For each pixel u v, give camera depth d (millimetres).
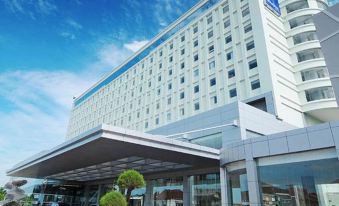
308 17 31172
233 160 16172
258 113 22406
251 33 29547
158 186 24516
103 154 17516
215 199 19156
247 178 14703
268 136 14359
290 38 31500
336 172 11422
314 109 27078
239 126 20062
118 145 15023
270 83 25578
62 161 20688
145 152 16469
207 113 23578
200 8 38406
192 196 21031
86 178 33844
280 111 24672
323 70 28141
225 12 34188
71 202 37000
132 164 21297
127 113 47219
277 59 28156
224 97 29766
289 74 28969
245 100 27266
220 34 33406
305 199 12133
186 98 34750
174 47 40938
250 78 27812
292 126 25641
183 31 40219
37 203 35469
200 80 33656
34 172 28672
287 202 12703
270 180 13758
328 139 11875
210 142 21922
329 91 27078
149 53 46906
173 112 36125
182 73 37188
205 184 20406
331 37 14219
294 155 13156
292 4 32969
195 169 21500
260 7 29656
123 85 52031
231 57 30844
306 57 29797
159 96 40156
